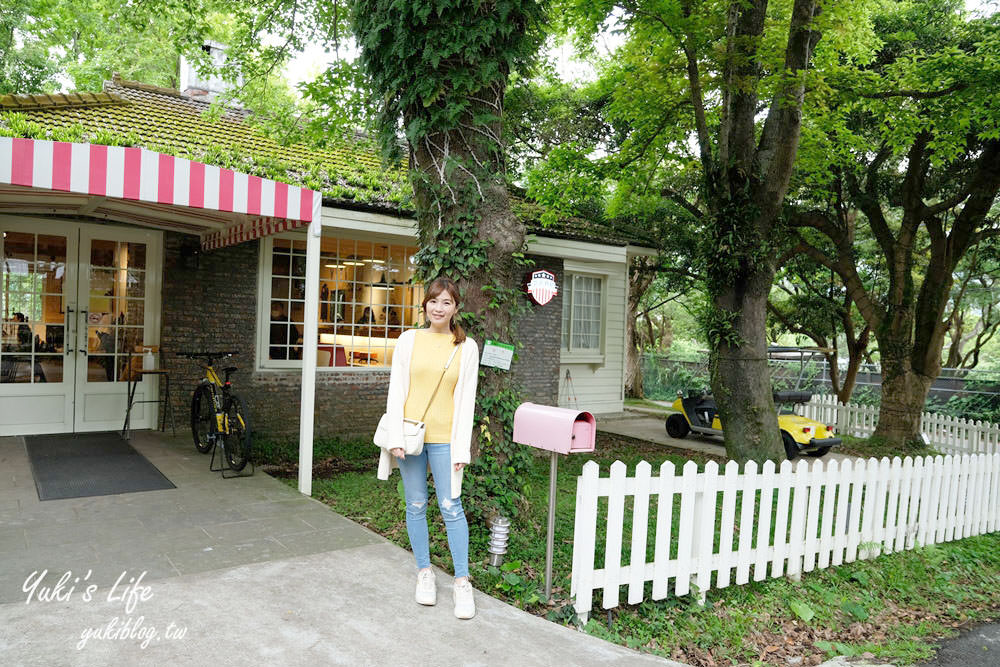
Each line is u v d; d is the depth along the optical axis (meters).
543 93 15.29
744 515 4.64
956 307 17.59
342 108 8.74
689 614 4.23
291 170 8.81
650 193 13.30
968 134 10.72
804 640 4.28
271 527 4.90
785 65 7.92
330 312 9.55
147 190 4.95
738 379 8.41
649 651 3.71
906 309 11.80
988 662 4.19
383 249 9.99
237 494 5.78
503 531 4.32
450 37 4.86
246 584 3.81
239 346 8.77
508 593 4.03
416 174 5.16
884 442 11.79
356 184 9.10
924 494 6.06
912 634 4.54
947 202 11.32
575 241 11.23
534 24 5.38
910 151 11.47
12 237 7.55
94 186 4.75
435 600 3.71
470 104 5.12
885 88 9.55
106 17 14.50
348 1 8.02
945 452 11.47
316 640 3.19
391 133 5.41
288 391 9.12
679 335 33.06
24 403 7.70
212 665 2.89
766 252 8.27
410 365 3.53
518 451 5.13
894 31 11.34
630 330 20.84
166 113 9.91
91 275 8.02
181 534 4.63
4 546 4.21
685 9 7.79
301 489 5.99
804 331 17.48
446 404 3.55
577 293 13.96
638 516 4.03
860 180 12.62
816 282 16.92
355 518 5.43
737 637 4.07
